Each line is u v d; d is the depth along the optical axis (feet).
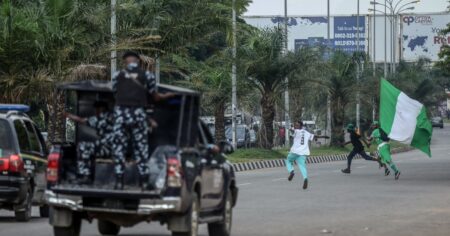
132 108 60.54
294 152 135.23
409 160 254.27
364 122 372.79
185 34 173.99
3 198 83.20
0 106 89.61
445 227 81.35
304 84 242.58
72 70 142.61
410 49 536.42
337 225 83.10
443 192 127.54
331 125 302.25
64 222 62.95
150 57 171.01
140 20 169.58
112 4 154.61
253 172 189.06
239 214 94.02
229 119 299.38
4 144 84.38
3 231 77.05
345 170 180.04
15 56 137.80
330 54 291.79
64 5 144.66
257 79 235.40
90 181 62.08
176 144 61.77
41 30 139.33
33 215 95.25
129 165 60.70
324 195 121.19
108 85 63.10
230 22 178.70
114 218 61.98
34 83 138.92
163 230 78.48
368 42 479.82
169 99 62.80
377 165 223.92
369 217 90.94
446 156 286.66
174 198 59.88
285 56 230.89
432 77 470.80
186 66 223.10
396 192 127.24
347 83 293.84
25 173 84.94
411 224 83.97
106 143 61.46
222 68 226.38
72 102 72.49
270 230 78.89
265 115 238.89
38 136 91.40
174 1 173.47
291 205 105.40
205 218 66.23
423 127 159.12
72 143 64.44
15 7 142.61
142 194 59.62
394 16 464.65
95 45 152.46
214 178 67.82
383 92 160.25
